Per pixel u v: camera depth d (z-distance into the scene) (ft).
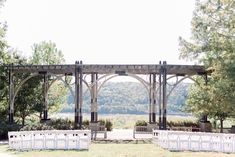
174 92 214.90
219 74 69.92
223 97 69.36
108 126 100.58
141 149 61.31
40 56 121.08
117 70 82.43
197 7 76.74
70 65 80.69
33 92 97.14
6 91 92.38
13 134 59.88
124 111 207.41
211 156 53.67
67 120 94.94
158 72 84.48
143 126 88.02
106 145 67.31
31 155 53.11
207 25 75.46
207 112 81.46
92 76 88.53
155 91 88.02
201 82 90.17
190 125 92.84
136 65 80.48
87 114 179.11
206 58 74.54
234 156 53.83
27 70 83.46
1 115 94.73
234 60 66.28
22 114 100.53
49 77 100.63
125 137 78.33
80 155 53.42
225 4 72.43
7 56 94.68
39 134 60.54
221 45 70.90
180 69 80.38
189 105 103.50
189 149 60.64
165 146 62.34
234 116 81.41
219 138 59.41
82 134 63.41
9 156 52.03
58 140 60.75
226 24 72.33
